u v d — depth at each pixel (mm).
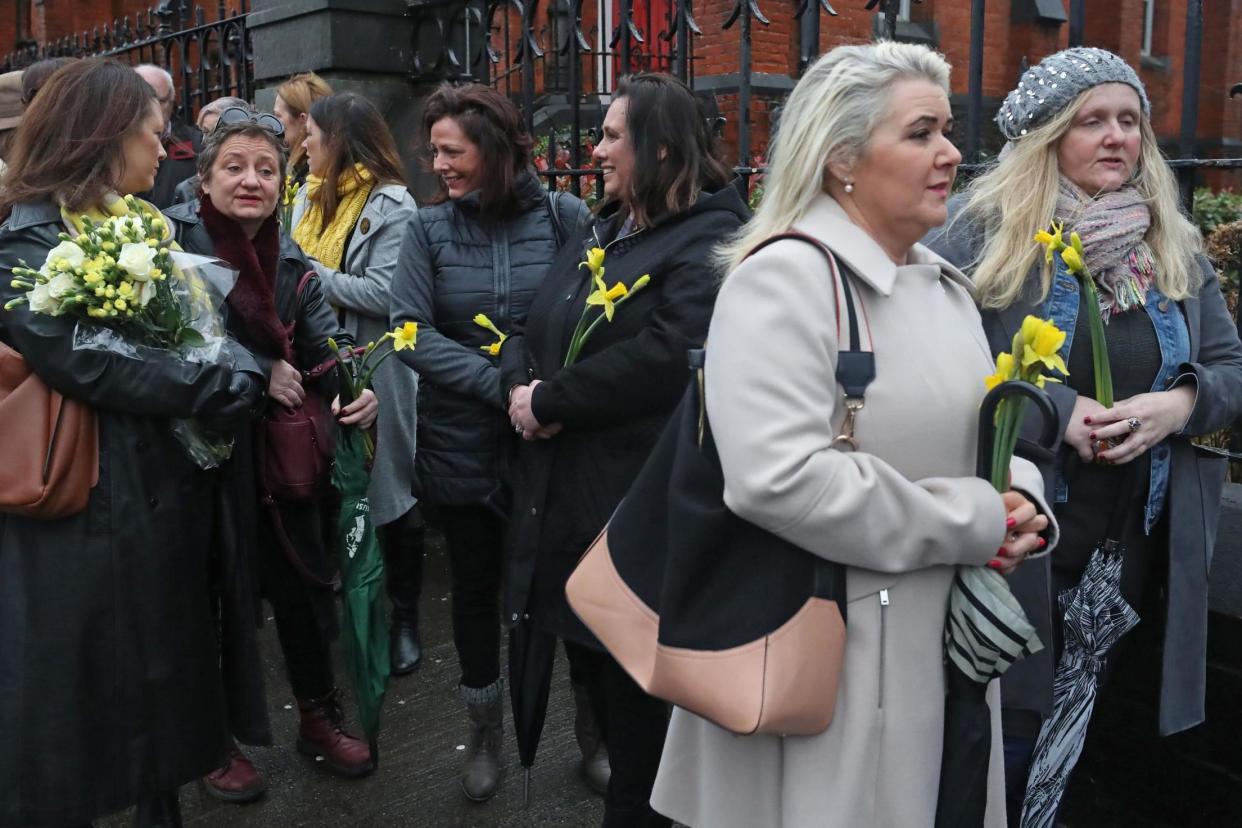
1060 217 2209
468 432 2941
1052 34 10750
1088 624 2195
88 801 2311
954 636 1659
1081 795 2850
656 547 1777
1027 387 1561
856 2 8812
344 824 2912
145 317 2291
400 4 4965
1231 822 2559
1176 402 2146
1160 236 2242
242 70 5625
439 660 3891
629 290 2441
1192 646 2285
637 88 2457
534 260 3002
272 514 2922
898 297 1668
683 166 2441
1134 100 2186
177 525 2404
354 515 2932
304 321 3037
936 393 1643
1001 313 2225
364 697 2912
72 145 2324
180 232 2771
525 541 2607
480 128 2916
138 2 12336
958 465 1678
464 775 3033
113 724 2326
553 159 4195
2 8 13297
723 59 8102
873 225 1691
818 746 1642
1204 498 2352
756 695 1555
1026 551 1673
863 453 1575
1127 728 2719
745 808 1760
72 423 2227
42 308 2170
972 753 1658
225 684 2682
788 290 1586
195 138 5281
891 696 1638
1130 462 2203
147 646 2357
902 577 1643
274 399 2861
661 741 2406
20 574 2279
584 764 3084
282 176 2820
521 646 2648
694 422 1679
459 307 2980
